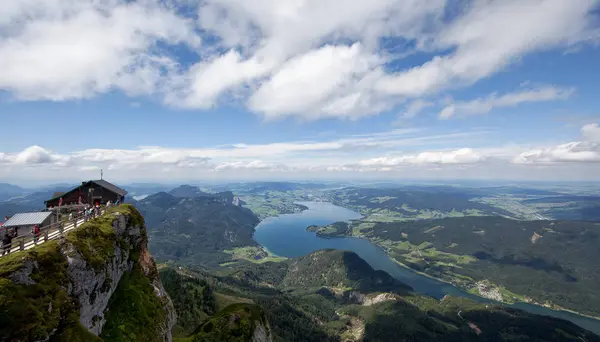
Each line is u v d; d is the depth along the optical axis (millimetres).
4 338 28078
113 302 51469
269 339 106312
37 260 35844
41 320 31391
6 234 51281
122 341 46906
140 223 71562
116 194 83688
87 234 48562
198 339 87250
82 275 41812
